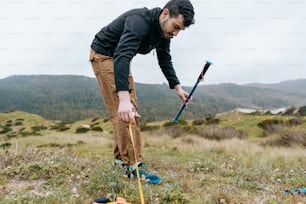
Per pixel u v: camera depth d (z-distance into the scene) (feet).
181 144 36.17
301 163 16.96
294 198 9.25
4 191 9.32
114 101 10.57
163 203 8.59
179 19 8.91
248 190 10.44
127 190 9.23
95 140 43.73
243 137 51.93
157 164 14.32
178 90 11.96
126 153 10.77
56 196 8.59
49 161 12.16
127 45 8.45
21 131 116.67
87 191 9.44
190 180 10.83
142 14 9.05
